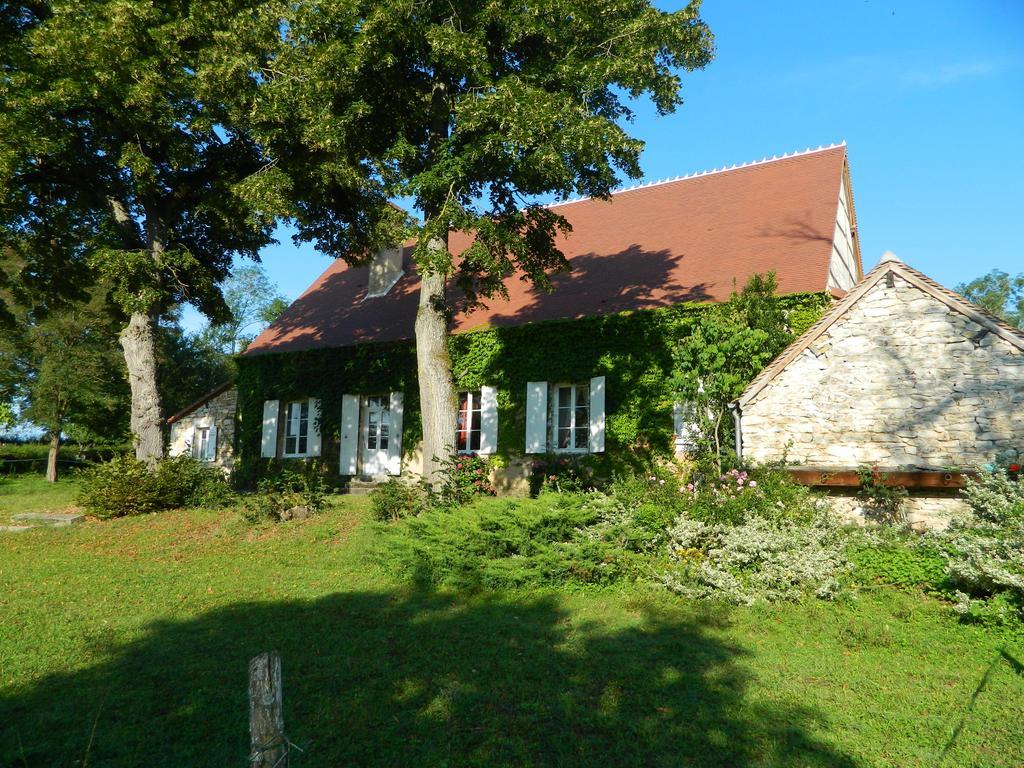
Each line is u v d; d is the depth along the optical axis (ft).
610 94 42.22
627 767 13.84
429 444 42.73
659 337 49.85
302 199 49.24
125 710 16.47
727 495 30.66
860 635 20.99
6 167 41.16
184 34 45.03
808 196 57.62
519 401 55.21
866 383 32.37
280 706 10.98
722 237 57.21
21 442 119.44
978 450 29.68
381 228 48.01
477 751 14.28
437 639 21.20
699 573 26.22
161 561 33.68
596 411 51.19
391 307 69.05
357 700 16.78
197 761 14.14
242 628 22.56
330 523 39.78
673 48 40.47
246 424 71.56
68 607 25.34
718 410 36.52
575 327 53.36
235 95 44.19
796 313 45.01
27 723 15.79
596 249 63.46
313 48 41.29
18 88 43.55
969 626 21.31
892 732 15.30
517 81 36.96
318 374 67.00
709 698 16.93
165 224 53.67
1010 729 15.28
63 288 58.75
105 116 46.80
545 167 36.45
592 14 40.45
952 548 24.56
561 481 47.26
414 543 29.84
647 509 29.89
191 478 49.01
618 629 22.26
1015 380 29.48
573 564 26.96
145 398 51.65
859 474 31.04
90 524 44.04
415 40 39.52
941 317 31.27
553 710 16.21
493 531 29.25
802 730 15.30
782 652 20.18
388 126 44.62
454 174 39.27
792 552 26.35
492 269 40.22
